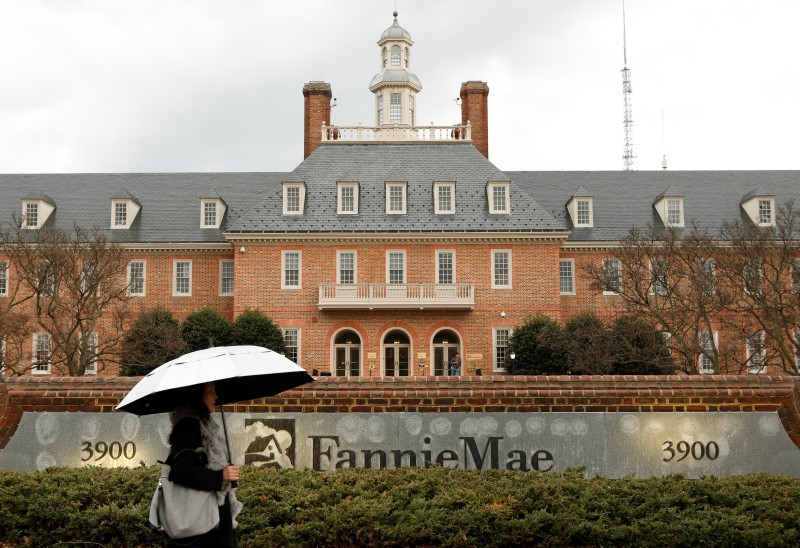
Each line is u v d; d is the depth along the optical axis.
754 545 9.01
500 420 12.51
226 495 7.35
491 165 51.03
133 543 9.38
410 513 9.41
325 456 12.47
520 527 9.22
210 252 50.38
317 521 9.25
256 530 9.34
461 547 9.23
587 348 39.44
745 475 11.27
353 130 54.09
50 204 51.75
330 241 47.75
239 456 12.48
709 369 46.78
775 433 12.45
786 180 54.25
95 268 40.50
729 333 46.78
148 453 12.48
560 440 12.46
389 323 46.81
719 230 49.94
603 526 9.25
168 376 7.21
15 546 9.52
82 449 12.53
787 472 12.37
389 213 48.56
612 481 10.50
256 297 47.31
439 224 48.00
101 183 54.66
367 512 9.30
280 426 12.54
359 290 46.25
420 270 47.66
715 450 12.44
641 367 39.59
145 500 9.80
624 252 42.62
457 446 12.46
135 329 41.38
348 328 46.91
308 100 56.34
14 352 43.19
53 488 9.88
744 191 53.44
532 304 47.19
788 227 41.34
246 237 47.50
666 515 9.41
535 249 47.59
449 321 46.84
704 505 9.70
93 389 12.66
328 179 50.25
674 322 38.72
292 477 10.59
